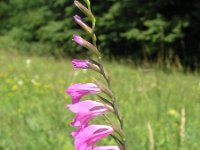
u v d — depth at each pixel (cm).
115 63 1684
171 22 1759
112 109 179
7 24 2634
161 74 1079
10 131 576
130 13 1948
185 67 1730
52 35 2152
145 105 717
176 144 482
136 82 987
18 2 2495
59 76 1125
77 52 2084
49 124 597
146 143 502
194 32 1762
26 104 777
